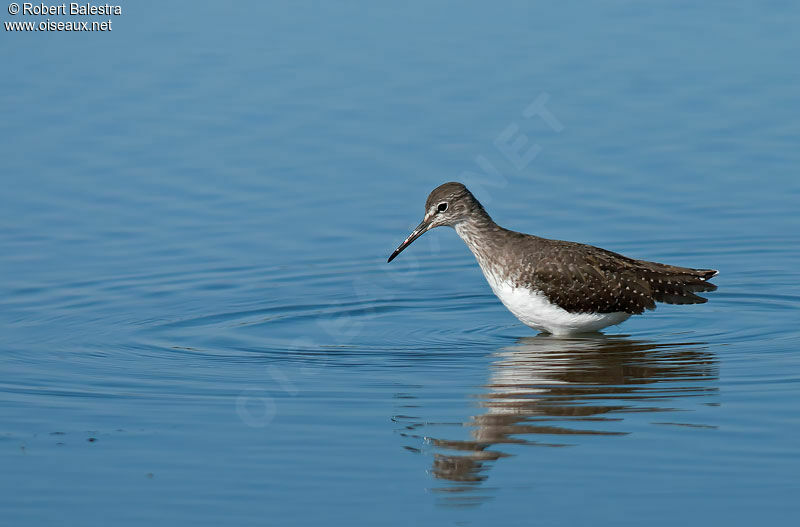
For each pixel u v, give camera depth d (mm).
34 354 15258
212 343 15797
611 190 21406
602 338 15953
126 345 15688
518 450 11594
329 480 11016
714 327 16281
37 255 19359
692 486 10633
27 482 11109
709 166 22094
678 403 12844
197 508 10500
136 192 21672
